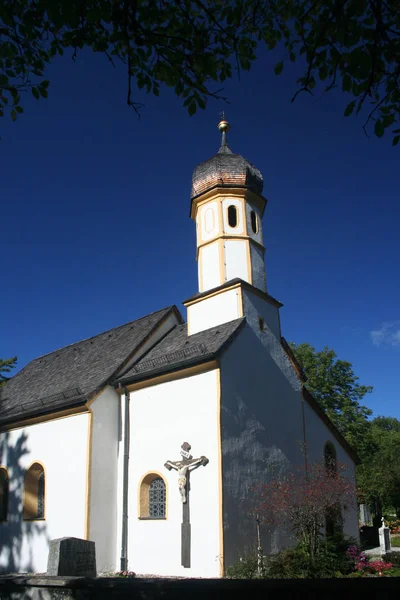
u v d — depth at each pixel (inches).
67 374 899.4
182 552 570.6
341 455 813.2
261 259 783.1
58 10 198.5
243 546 561.0
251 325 698.2
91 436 665.0
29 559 698.8
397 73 206.4
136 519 638.5
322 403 1440.7
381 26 190.4
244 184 789.9
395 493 1475.1
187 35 228.4
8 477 784.9
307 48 213.5
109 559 638.5
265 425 657.0
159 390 666.8
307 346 1505.9
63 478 684.7
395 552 682.8
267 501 593.3
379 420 3230.8
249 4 231.9
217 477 566.6
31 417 764.6
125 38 214.2
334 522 724.7
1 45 233.9
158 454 640.4
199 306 753.0
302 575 512.4
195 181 813.2
